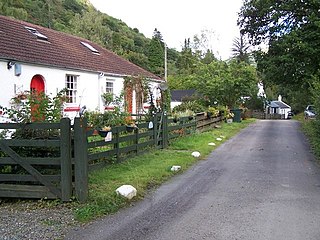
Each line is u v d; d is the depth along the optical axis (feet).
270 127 75.10
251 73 86.02
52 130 20.30
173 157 32.37
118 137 28.19
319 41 66.85
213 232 14.90
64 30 155.84
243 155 36.37
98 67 59.52
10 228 15.44
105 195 19.26
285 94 214.69
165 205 18.81
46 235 14.62
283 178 25.44
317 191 21.71
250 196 20.54
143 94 65.98
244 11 84.69
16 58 40.37
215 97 86.12
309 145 44.78
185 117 47.70
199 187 22.77
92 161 25.53
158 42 198.70
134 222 16.19
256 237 14.35
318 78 54.85
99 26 180.75
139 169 26.63
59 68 48.75
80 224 15.90
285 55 70.64
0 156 20.02
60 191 18.94
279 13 76.07
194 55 207.31
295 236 14.47
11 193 19.33
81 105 53.52
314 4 69.41
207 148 39.70
